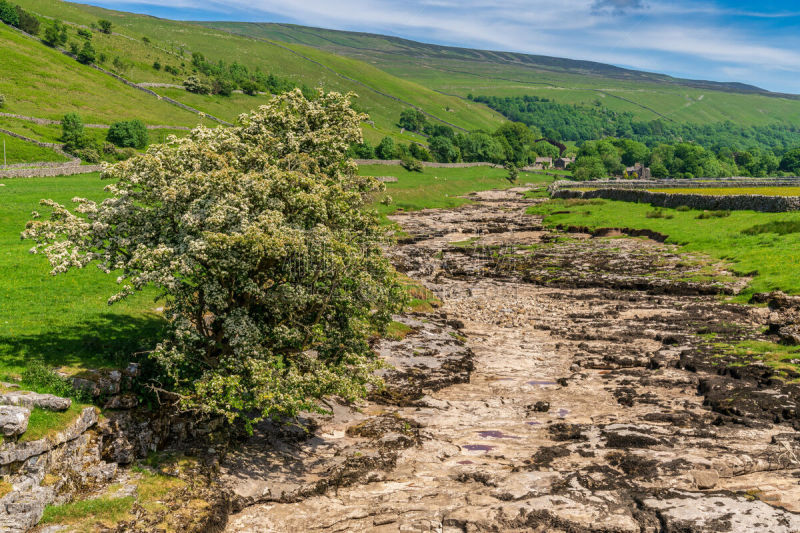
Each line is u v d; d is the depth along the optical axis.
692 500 17.50
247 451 22.75
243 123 26.03
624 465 20.16
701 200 88.81
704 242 67.12
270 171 22.66
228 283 21.80
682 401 27.27
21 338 24.00
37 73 162.12
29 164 96.88
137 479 19.12
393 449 23.03
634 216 91.19
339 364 23.17
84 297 31.14
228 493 19.34
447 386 31.62
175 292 21.23
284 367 22.81
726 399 26.50
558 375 33.31
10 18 191.25
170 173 22.53
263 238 19.66
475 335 42.47
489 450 22.86
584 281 57.22
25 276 33.72
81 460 18.80
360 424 26.00
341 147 26.17
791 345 33.69
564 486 18.89
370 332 24.62
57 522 16.12
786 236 62.59
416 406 28.67
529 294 54.97
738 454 20.50
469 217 114.31
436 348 37.72
